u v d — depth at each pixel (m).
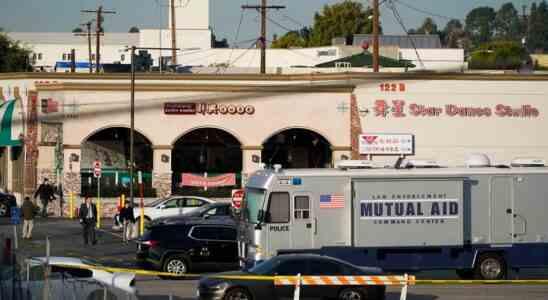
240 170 100.00
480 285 49.44
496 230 50.47
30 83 97.50
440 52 180.25
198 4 187.50
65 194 92.12
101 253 63.94
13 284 32.06
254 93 93.75
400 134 92.56
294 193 48.75
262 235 48.44
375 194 49.25
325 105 93.75
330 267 39.56
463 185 50.06
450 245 49.75
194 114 93.38
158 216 81.56
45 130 93.81
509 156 94.00
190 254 52.38
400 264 49.50
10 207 94.00
